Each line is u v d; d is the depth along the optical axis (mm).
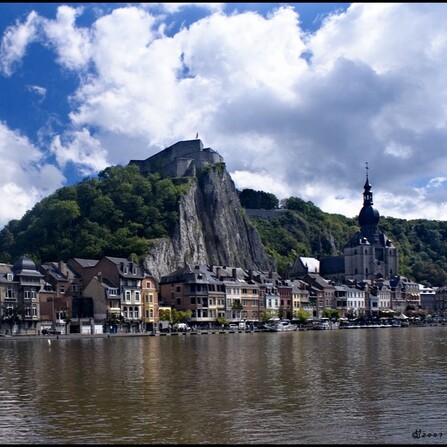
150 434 36188
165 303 188625
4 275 155000
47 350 94438
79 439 35344
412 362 71125
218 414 40938
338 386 51969
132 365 69000
